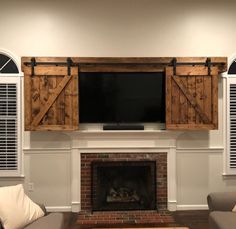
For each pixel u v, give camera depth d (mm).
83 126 4434
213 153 4473
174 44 4438
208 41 4465
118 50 4398
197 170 4457
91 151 4336
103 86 4324
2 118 4383
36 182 4363
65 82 4109
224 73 4457
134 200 4508
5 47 4336
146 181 4562
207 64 4215
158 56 4426
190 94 4191
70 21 4367
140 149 4363
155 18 4422
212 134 4469
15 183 4371
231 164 4504
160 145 4363
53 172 4371
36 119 4098
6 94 4367
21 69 4184
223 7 4477
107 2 4391
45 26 4355
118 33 4398
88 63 4262
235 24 4484
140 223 3893
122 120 4359
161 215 4184
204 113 4191
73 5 4367
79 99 4312
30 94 4098
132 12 4406
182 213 4266
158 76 4344
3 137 4379
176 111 4188
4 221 2623
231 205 3135
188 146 4441
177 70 4180
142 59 4266
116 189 4594
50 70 4098
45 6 4355
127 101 4348
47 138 4352
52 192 4375
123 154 4363
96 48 4383
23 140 4355
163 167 4391
